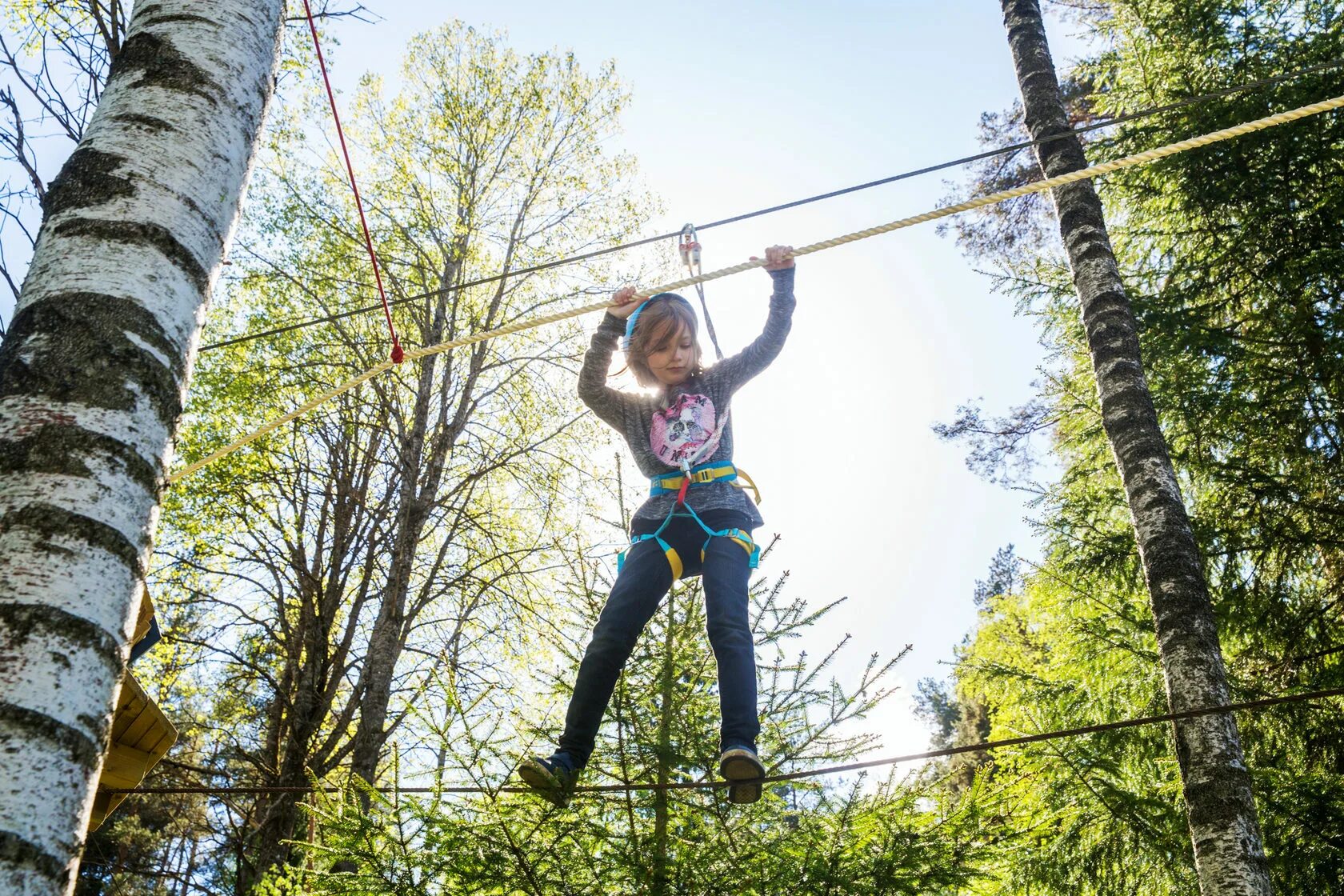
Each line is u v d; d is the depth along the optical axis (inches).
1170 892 283.6
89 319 80.8
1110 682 322.3
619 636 124.6
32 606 69.3
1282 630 316.5
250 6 103.3
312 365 469.1
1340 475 325.1
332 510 491.5
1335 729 302.0
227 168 94.9
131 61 95.6
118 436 78.0
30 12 257.0
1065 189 268.1
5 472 74.1
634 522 133.0
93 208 86.4
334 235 488.1
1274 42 354.3
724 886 178.7
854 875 179.2
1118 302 249.0
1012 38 296.5
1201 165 351.6
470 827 184.1
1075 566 335.3
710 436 132.7
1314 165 345.4
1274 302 346.9
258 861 387.2
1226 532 325.7
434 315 490.0
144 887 505.4
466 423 489.7
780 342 136.3
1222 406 335.3
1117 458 233.1
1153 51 367.2
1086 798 297.9
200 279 89.0
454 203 505.0
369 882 181.8
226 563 464.4
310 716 430.6
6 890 61.4
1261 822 281.7
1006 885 291.7
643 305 138.8
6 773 64.1
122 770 183.8
